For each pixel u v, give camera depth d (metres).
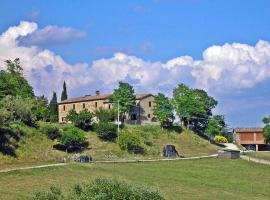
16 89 176.75
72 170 113.44
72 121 170.00
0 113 139.50
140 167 131.12
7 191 86.88
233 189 106.00
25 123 154.62
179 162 144.88
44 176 103.88
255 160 153.00
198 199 90.88
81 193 52.28
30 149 139.38
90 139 162.00
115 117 183.62
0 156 128.12
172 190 98.44
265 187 110.12
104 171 116.19
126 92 190.88
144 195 53.38
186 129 193.38
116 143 162.88
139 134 174.88
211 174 125.31
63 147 150.75
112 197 51.72
